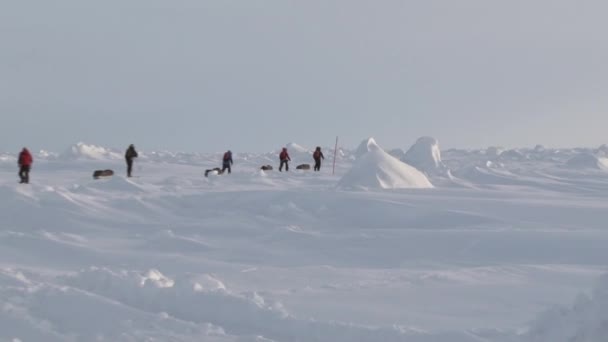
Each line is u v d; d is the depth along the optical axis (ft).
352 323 91.50
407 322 96.58
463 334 82.89
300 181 453.58
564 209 277.64
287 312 100.83
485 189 429.79
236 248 206.08
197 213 284.20
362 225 260.42
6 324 93.25
